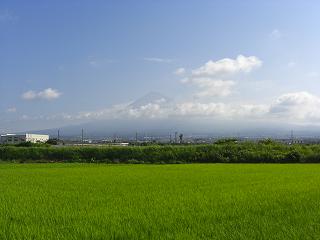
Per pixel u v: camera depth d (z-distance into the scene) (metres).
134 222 8.70
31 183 17.36
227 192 13.57
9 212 9.89
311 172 23.42
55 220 8.92
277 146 43.25
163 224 8.50
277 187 15.00
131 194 13.26
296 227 8.10
